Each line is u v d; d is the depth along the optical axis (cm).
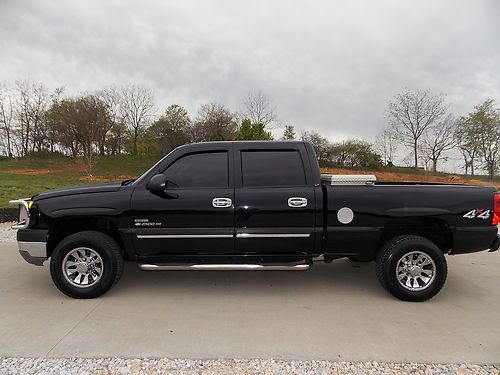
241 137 2273
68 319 343
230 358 277
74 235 393
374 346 296
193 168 403
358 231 392
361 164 3164
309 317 352
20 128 4316
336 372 261
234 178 397
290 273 500
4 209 899
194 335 313
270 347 293
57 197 399
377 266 404
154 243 392
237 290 430
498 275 492
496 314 361
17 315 352
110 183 445
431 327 331
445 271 389
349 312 364
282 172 400
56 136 4162
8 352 283
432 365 270
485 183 2305
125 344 296
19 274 483
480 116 2536
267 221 390
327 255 405
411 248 387
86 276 396
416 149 2562
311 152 407
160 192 390
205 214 388
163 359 275
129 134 4469
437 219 394
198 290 429
